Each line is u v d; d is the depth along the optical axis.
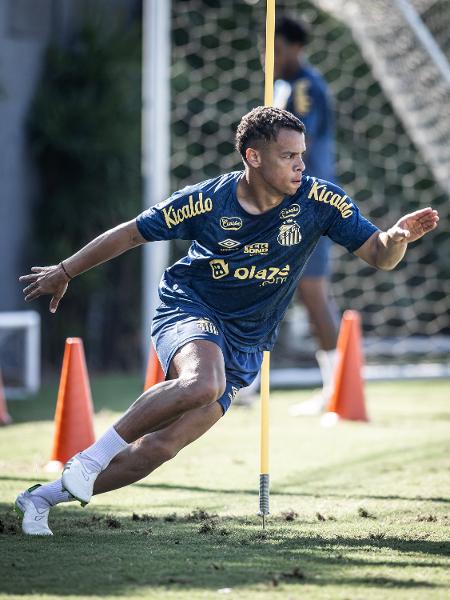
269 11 13.66
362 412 22.91
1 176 32.53
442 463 17.83
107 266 34.47
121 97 33.62
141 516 13.52
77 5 34.69
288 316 36.91
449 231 39.19
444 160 30.03
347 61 37.50
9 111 32.59
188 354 11.88
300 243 12.34
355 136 38.06
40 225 33.84
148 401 11.62
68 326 33.97
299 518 13.44
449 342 36.97
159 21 27.39
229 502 14.59
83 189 33.62
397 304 39.66
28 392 28.20
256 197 12.13
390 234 11.89
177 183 36.34
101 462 11.70
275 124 11.77
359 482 16.17
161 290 12.88
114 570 10.58
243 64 36.56
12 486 15.78
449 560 11.04
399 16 28.67
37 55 33.41
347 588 9.91
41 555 11.22
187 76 36.00
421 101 29.56
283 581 10.15
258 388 28.28
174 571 10.55
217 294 12.51
